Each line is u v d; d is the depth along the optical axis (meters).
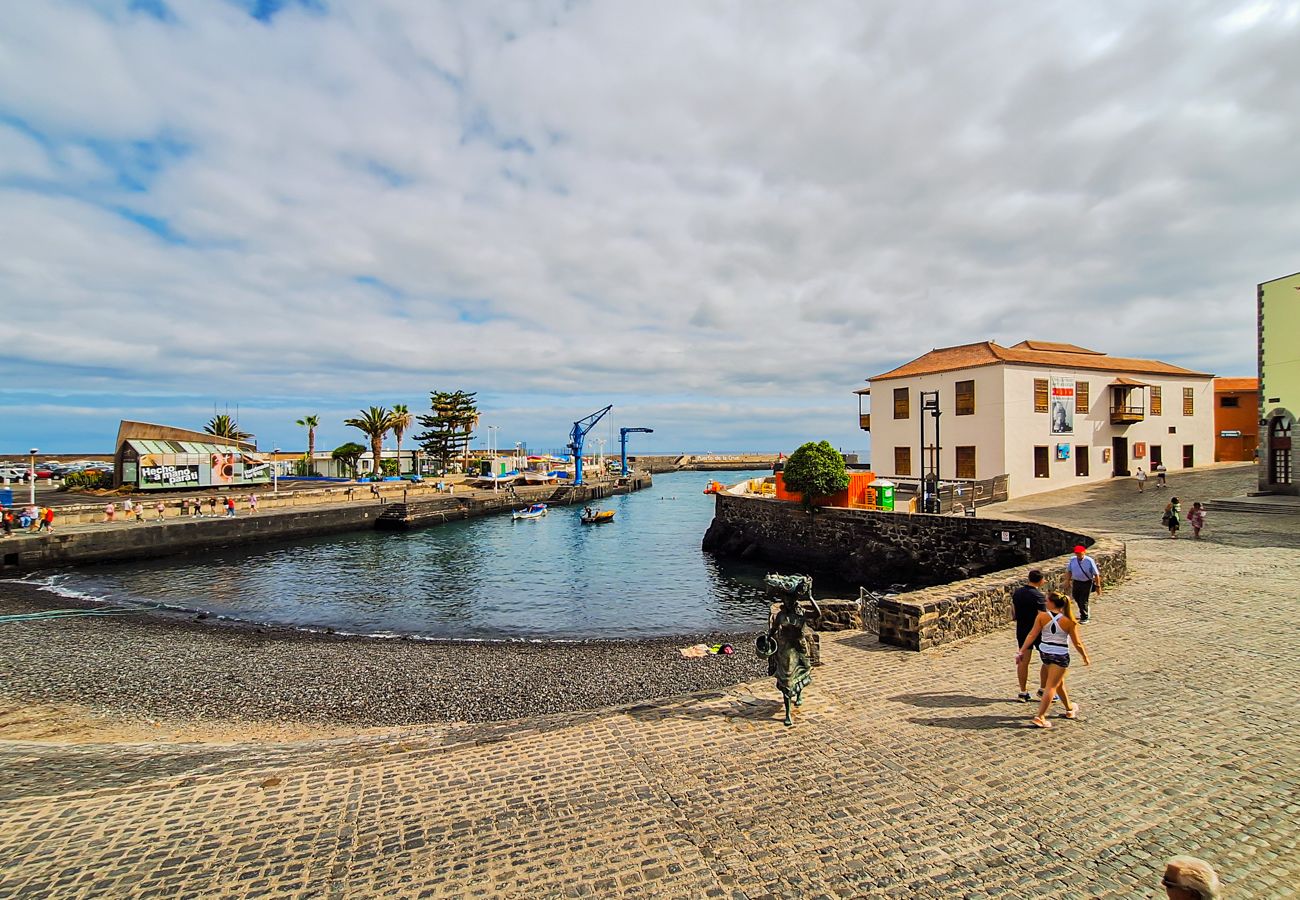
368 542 44.28
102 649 17.78
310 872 4.77
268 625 21.80
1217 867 4.58
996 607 11.64
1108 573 14.24
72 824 5.56
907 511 30.22
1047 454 35.84
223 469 57.75
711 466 164.38
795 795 5.80
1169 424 40.75
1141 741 6.70
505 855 4.95
